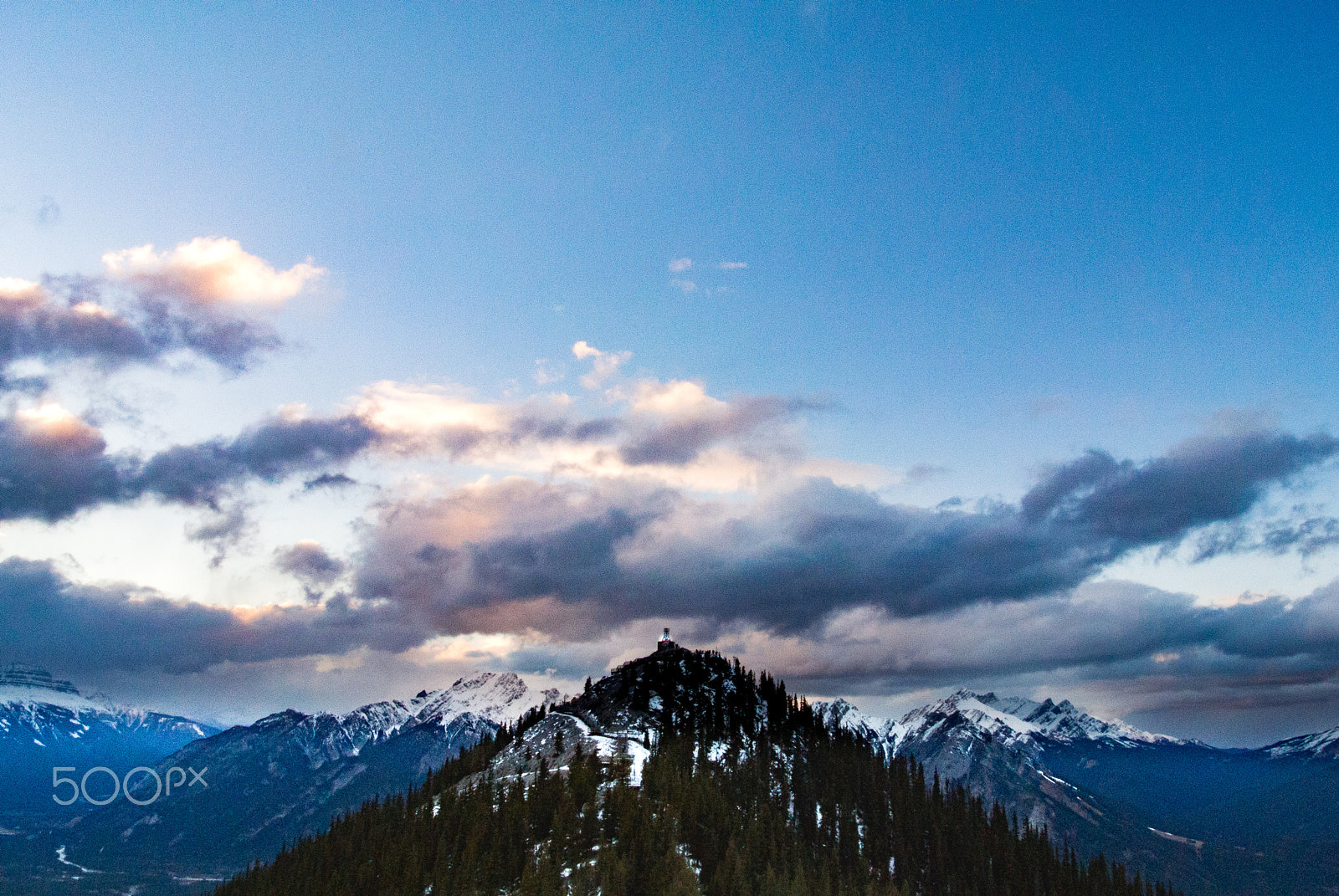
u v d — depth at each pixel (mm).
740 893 181375
